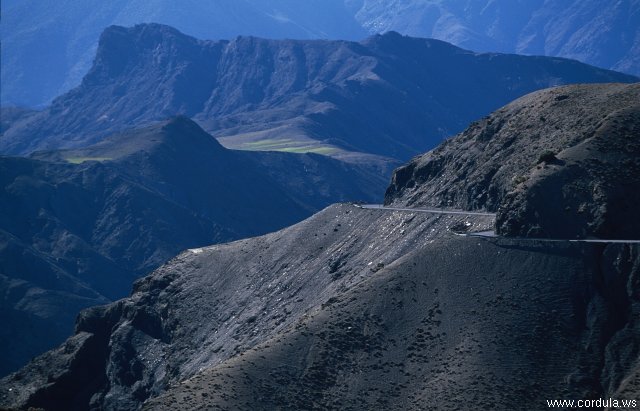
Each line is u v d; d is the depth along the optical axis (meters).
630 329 170.25
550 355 168.62
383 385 171.00
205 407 168.00
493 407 161.12
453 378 167.50
